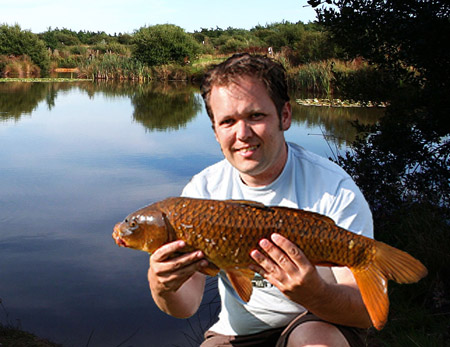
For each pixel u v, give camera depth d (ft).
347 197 6.63
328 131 41.50
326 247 5.54
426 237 13.42
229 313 7.40
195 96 82.07
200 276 7.77
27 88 90.94
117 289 15.88
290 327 6.66
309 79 79.97
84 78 124.88
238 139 6.31
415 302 12.52
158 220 5.67
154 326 13.53
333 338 6.29
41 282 16.34
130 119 55.01
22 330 13.35
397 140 17.12
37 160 33.50
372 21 17.43
